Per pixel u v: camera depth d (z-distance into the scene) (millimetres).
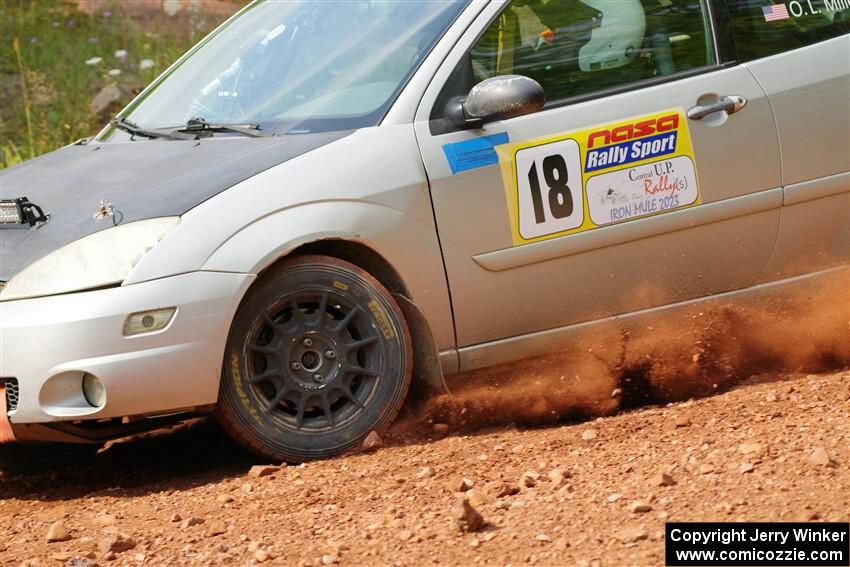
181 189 15367
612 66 17438
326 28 18250
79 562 12148
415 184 15898
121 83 37438
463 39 16828
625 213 16938
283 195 15266
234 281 14781
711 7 18000
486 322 16547
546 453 14938
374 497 13781
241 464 16266
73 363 14266
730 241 17656
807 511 11414
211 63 19312
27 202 15953
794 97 17875
